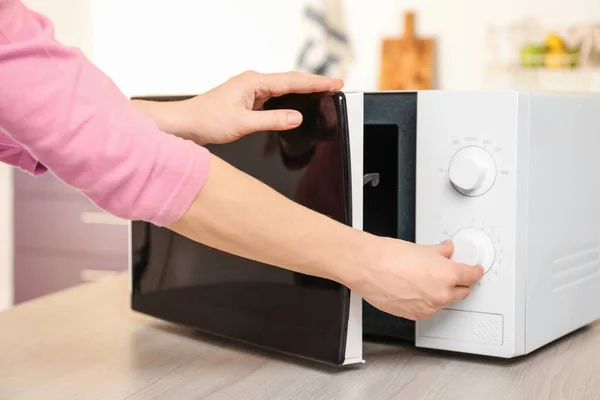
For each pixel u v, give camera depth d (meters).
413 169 0.83
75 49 0.62
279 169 0.79
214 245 0.70
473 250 0.78
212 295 0.88
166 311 0.93
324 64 2.49
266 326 0.82
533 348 0.81
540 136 0.80
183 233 0.69
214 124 0.79
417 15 2.34
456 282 0.73
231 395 0.70
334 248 0.69
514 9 2.23
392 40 2.34
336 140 0.74
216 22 2.68
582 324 0.91
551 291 0.84
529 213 0.79
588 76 2.16
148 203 0.64
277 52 2.58
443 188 0.80
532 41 2.21
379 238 0.71
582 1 2.16
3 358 0.81
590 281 0.93
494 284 0.78
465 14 2.29
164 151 0.63
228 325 0.86
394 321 0.85
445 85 2.33
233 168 0.67
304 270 0.71
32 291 2.96
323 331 0.76
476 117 0.78
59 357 0.81
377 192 0.86
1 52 0.57
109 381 0.74
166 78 2.80
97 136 0.60
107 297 1.09
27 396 0.69
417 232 0.82
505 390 0.71
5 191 2.96
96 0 2.88
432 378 0.75
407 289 0.71
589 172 0.91
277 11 2.56
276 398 0.69
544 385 0.73
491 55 2.27
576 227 0.89
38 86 0.58
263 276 0.82
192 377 0.75
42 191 2.90
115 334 0.91
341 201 0.74
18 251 2.96
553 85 2.20
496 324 0.79
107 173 0.61
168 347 0.86
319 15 2.48
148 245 0.95
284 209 0.68
